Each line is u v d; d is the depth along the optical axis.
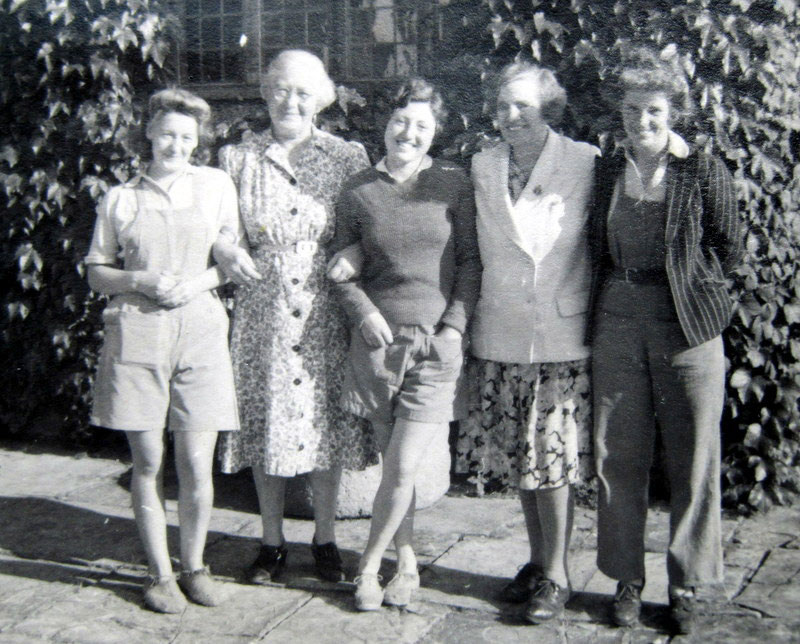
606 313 2.80
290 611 3.03
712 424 2.79
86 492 4.23
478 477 3.07
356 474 3.83
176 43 4.44
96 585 3.23
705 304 2.68
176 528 3.79
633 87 2.63
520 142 2.84
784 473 3.84
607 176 2.76
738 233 2.73
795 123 3.65
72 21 4.47
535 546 3.08
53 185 4.61
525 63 2.87
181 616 2.99
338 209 3.02
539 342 2.83
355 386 2.99
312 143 3.15
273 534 3.26
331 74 4.21
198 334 2.96
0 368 4.95
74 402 4.79
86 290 4.69
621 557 2.89
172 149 2.96
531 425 2.87
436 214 2.87
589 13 3.63
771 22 3.57
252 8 4.29
